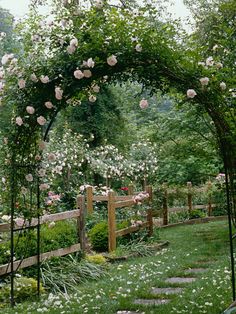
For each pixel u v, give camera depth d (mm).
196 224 15305
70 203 12492
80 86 5297
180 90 5066
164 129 11500
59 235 7457
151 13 5105
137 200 10398
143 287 6098
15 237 6754
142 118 21484
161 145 13078
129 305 5168
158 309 4965
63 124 17031
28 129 5527
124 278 6809
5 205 5871
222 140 5043
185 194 15453
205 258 8367
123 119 18562
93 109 17594
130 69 5203
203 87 4930
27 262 6531
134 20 5004
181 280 6613
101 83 5547
